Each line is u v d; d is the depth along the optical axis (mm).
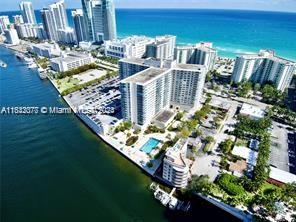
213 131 189125
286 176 137750
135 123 191000
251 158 154500
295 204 118625
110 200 129750
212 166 150125
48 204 127000
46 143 179625
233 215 118938
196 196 129750
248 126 183750
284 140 179500
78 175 147625
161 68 199375
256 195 123500
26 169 152875
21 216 120125
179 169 125250
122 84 171125
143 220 118250
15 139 184625
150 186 136500
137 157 159500
